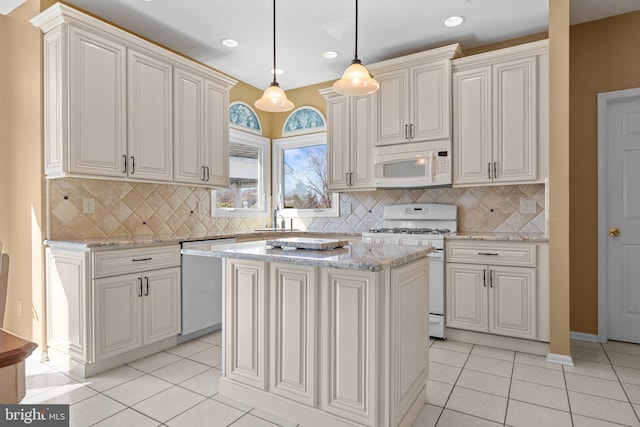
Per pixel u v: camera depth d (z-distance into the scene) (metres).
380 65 3.55
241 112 4.39
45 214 2.65
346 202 4.30
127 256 2.59
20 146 2.77
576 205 3.19
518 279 2.83
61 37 2.45
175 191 3.59
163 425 1.86
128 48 2.81
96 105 2.61
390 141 3.55
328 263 1.55
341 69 4.04
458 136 3.29
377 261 1.54
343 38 3.34
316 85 4.49
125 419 1.91
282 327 1.91
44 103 2.59
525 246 2.81
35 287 2.69
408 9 2.88
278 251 1.90
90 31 2.58
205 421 1.89
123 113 2.77
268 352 1.98
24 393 0.84
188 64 3.26
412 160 3.44
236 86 4.33
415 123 3.42
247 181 4.51
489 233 3.37
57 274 2.57
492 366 2.59
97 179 2.75
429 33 3.27
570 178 3.21
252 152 4.59
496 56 3.10
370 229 4.00
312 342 1.81
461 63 3.25
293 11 2.90
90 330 2.39
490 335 2.98
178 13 2.91
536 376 2.42
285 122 4.73
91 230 2.91
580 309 3.18
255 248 2.03
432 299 3.14
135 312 2.63
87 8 2.83
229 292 2.11
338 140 3.96
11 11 2.83
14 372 0.81
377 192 4.10
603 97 3.08
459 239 3.04
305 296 1.84
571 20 3.12
